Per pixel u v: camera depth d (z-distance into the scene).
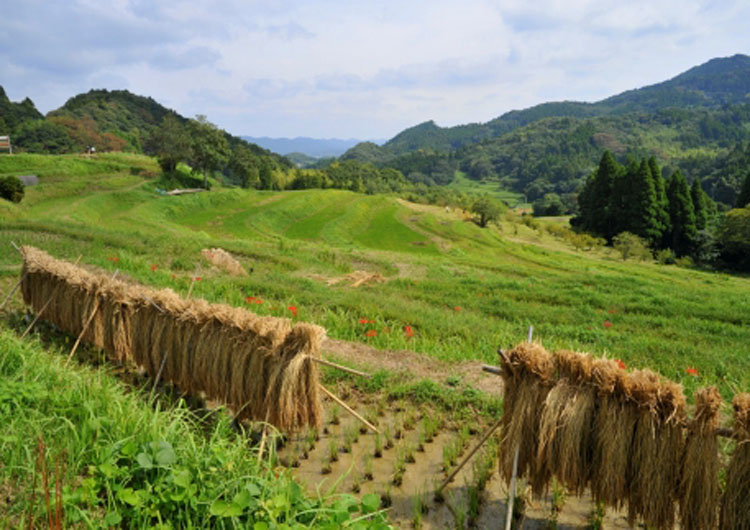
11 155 59.97
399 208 62.84
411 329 10.42
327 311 11.21
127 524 3.40
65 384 5.34
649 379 3.85
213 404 6.41
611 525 4.33
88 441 4.07
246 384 5.56
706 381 7.88
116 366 7.51
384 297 13.99
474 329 10.87
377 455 5.36
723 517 3.64
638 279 21.66
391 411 6.39
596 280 20.84
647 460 3.76
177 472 3.60
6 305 10.20
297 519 3.51
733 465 3.60
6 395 4.52
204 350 5.93
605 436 3.89
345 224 53.75
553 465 4.10
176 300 6.41
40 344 7.79
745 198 56.72
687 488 3.67
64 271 8.25
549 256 45.72
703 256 53.28
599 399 3.99
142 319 6.71
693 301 17.14
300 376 5.28
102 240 19.22
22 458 3.82
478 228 56.50
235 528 3.25
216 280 14.34
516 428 4.21
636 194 56.12
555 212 99.44
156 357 6.51
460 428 5.92
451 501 4.62
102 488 3.66
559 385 4.10
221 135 70.25
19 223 21.33
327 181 108.75
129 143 107.62
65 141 92.38
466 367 7.68
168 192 60.06
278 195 64.94
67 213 40.44
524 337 10.58
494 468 5.09
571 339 10.93
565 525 4.33
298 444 5.57
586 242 54.72
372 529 3.41
